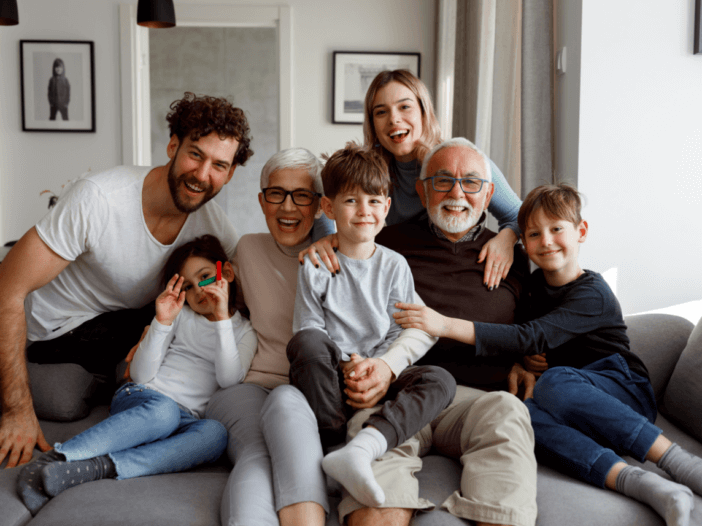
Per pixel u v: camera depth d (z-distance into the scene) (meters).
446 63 4.16
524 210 1.74
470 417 1.39
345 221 1.57
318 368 1.40
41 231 1.61
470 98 3.04
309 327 1.52
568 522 1.19
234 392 1.60
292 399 1.37
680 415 1.63
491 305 1.75
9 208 4.69
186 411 1.59
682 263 2.20
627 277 2.20
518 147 2.51
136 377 1.60
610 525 1.17
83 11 4.57
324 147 4.78
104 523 1.15
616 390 1.53
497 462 1.25
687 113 2.15
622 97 2.15
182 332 1.71
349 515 1.19
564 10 2.28
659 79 2.14
